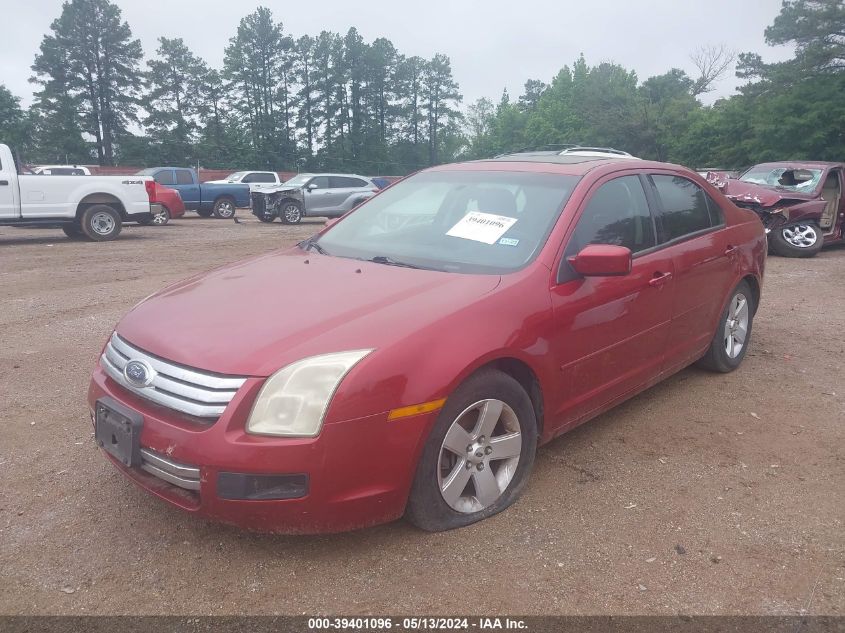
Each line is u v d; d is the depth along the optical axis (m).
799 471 3.81
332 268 3.64
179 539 3.08
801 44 39.88
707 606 2.68
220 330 2.94
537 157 4.70
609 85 69.62
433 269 3.56
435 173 4.61
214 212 24.34
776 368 5.62
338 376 2.69
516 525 3.21
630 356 4.03
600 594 2.73
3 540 3.06
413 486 2.93
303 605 2.65
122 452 2.91
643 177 4.38
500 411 3.20
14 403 4.70
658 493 3.54
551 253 3.53
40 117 70.44
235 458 2.61
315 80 80.31
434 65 90.44
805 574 2.88
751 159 41.09
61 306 7.77
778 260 11.84
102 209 14.84
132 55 72.69
